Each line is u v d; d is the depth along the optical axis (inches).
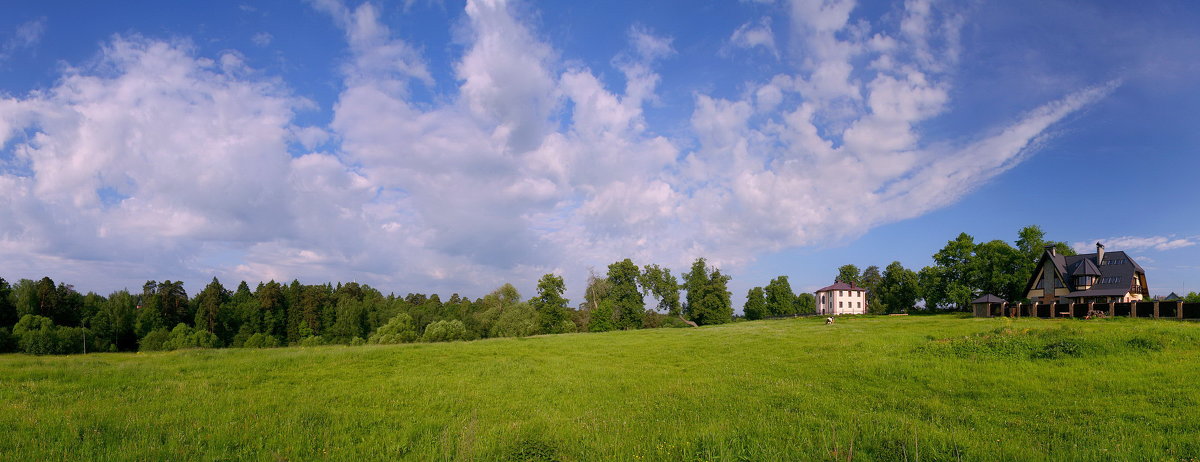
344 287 5172.2
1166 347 785.6
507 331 3280.0
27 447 395.5
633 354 1176.8
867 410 538.3
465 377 830.5
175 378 775.7
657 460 374.9
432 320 4429.1
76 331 3157.0
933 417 501.0
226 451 401.4
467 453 394.0
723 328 2121.1
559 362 1031.0
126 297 3636.8
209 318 3909.9
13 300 3152.1
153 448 398.3
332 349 1216.2
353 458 399.5
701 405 587.5
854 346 1079.6
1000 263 2910.9
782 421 485.1
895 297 3905.0
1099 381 626.8
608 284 3494.1
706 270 3705.7
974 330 1327.5
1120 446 383.6
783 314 4749.0
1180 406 497.4
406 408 596.4
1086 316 1854.1
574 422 518.3
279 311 4237.2
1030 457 363.3
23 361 895.7
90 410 531.5
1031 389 609.9
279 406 591.8
